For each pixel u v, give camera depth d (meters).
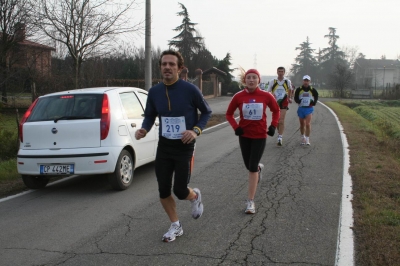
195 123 4.65
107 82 17.73
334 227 5.00
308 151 10.09
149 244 4.63
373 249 4.23
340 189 6.64
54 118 6.82
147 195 6.66
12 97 15.80
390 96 42.69
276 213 5.57
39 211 5.99
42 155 6.69
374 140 11.72
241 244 4.56
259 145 5.75
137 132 4.74
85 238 4.87
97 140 6.69
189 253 4.36
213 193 6.63
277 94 10.83
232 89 44.84
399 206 5.57
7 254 4.46
